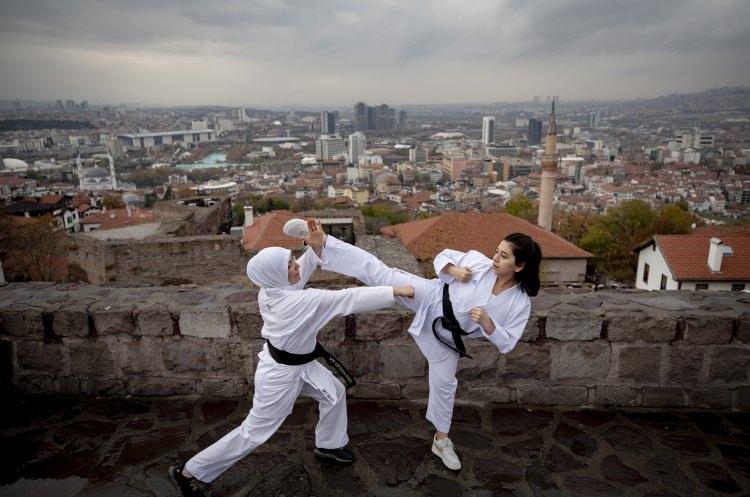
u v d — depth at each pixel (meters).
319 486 3.11
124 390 4.15
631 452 3.44
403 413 3.89
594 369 3.96
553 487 3.09
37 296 4.39
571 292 4.62
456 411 3.92
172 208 29.20
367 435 3.62
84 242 18.81
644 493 3.04
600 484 3.12
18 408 3.99
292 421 3.79
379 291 2.95
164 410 3.94
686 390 3.96
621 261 37.44
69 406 4.01
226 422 3.78
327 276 9.25
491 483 3.13
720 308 4.05
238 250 18.73
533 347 3.94
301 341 2.92
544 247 27.22
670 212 39.25
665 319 3.85
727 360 3.90
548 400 4.01
